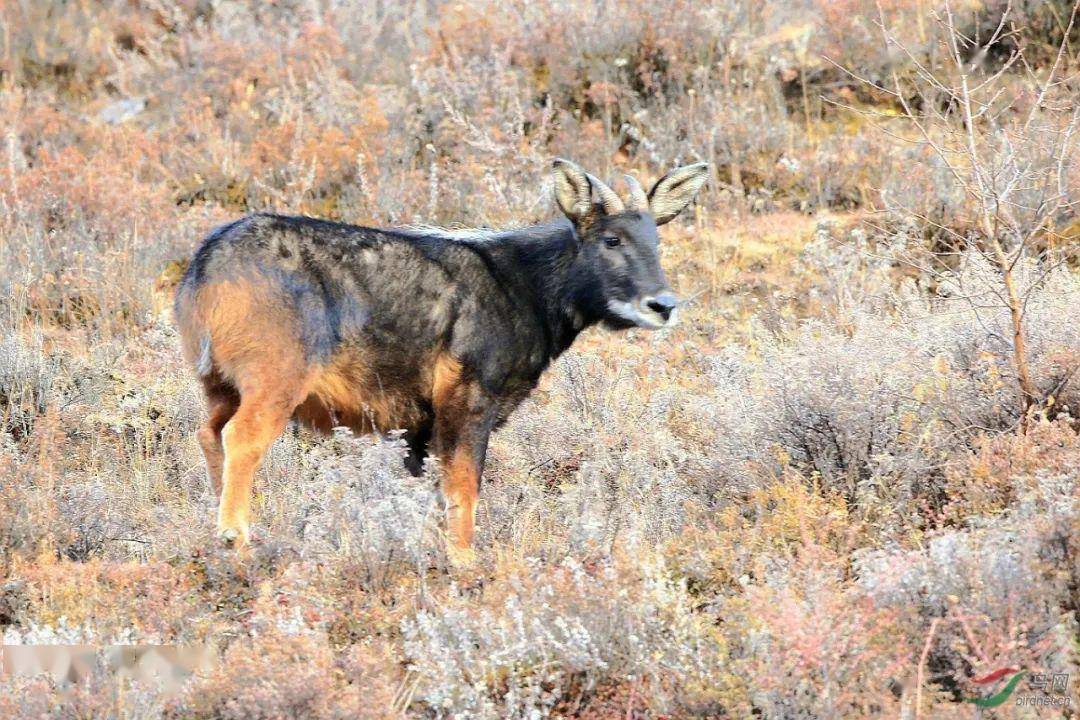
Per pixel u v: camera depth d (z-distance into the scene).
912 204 31.78
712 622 16.86
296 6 47.56
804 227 33.94
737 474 21.44
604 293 22.22
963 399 21.97
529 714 15.18
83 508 20.38
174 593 17.84
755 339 27.55
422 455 21.98
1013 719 14.32
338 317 20.53
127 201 32.84
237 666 15.20
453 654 16.08
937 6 39.03
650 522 20.34
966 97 22.95
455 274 21.53
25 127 38.84
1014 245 27.78
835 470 21.08
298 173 35.28
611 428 23.98
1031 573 15.86
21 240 31.09
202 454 23.83
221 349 20.02
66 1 48.06
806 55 40.44
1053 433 19.56
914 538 18.33
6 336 27.69
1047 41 37.91
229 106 40.03
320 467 22.33
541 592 16.73
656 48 40.00
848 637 15.20
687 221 34.94
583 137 37.12
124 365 27.45
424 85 38.12
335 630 17.38
